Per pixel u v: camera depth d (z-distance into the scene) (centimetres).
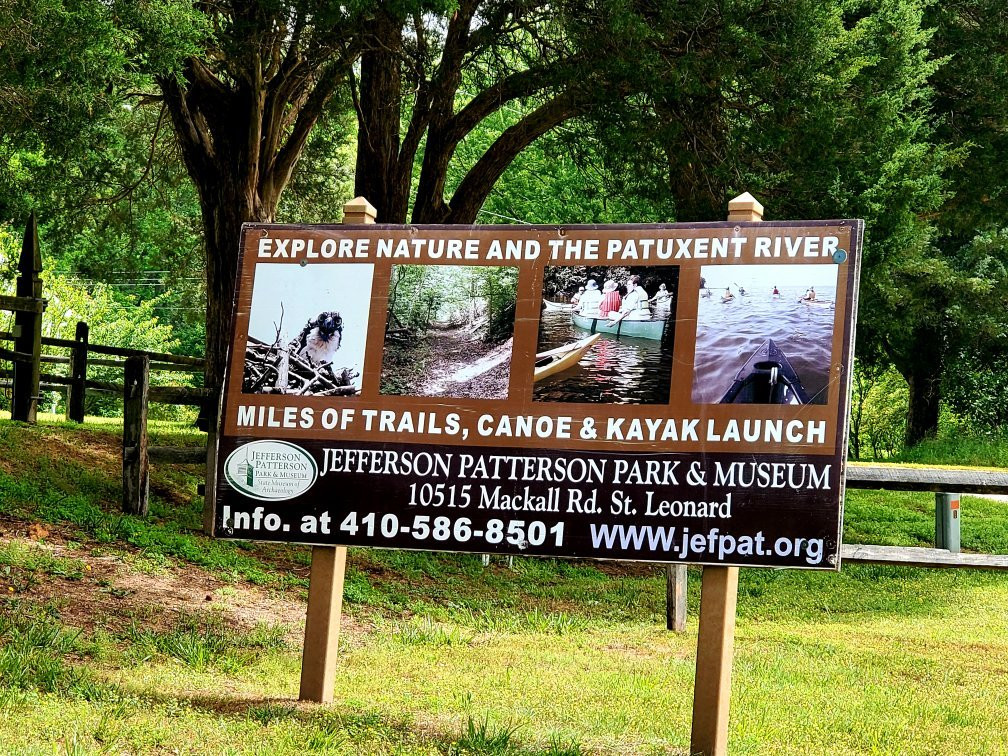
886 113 1241
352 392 607
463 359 596
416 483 592
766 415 546
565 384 579
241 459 614
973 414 3089
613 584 1251
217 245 1561
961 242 2888
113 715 519
